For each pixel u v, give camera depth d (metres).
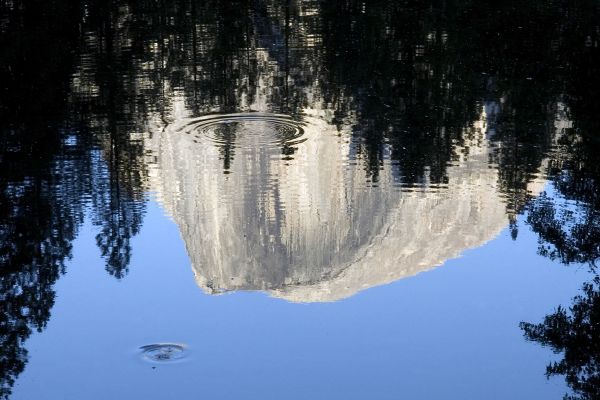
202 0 48.59
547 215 18.38
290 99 27.84
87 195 19.03
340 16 44.94
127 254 16.64
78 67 31.22
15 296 14.68
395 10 46.44
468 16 43.91
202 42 37.12
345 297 16.02
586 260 16.36
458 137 23.61
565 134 23.95
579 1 46.69
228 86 29.34
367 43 37.78
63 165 20.75
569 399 11.61
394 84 30.14
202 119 25.16
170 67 31.94
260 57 34.59
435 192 20.27
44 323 13.66
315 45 37.34
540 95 28.17
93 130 23.78
